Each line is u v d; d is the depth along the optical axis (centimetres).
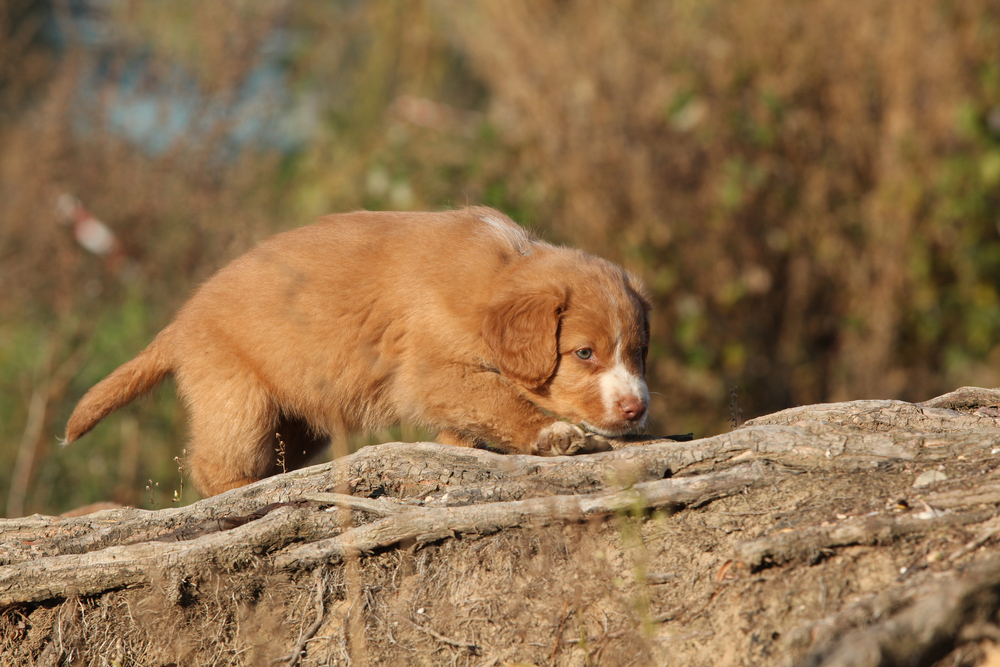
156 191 1684
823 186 1498
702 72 1548
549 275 821
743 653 529
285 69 2170
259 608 659
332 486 693
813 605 527
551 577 613
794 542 546
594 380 809
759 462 623
